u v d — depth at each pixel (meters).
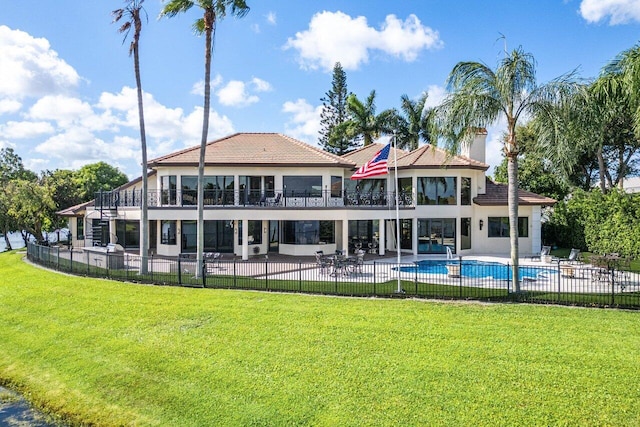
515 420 6.90
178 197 27.16
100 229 31.73
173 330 11.87
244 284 16.91
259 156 28.17
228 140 31.39
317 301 14.20
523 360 9.09
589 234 26.78
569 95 13.77
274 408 7.62
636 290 15.42
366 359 9.44
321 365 9.23
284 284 16.81
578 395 7.59
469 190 29.02
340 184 28.78
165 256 27.33
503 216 29.28
